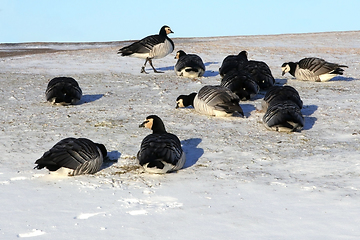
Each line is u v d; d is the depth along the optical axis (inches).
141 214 325.4
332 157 452.8
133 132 556.7
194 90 819.4
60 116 641.0
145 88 850.8
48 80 946.1
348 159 443.5
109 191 373.1
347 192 356.2
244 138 527.8
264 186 377.1
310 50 1419.8
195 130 561.6
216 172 418.0
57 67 1139.9
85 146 404.5
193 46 1535.4
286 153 471.8
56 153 392.8
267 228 295.6
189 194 362.9
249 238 281.9
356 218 305.4
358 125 573.9
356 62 1160.2
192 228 299.3
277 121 525.3
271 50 1416.1
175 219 314.5
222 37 2015.3
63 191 373.7
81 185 387.9
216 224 304.5
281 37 1841.8
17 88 858.8
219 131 555.8
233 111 591.5
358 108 662.5
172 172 421.1
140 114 647.1
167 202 347.6
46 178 406.3
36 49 1807.3
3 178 405.1
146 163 378.9
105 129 571.2
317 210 322.3
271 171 417.1
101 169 430.6
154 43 991.0
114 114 648.4
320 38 1777.8
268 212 322.0
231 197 354.0
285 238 280.1
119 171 425.1
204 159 457.4
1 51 1700.3
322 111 650.8
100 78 964.6
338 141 510.6
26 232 296.7
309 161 443.2
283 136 534.3
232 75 701.3
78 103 733.3
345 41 1660.9
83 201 351.3
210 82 897.5
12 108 696.4
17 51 1699.1
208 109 614.9
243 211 325.4
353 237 277.7
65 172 406.3
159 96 773.9
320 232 286.5
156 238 285.9
